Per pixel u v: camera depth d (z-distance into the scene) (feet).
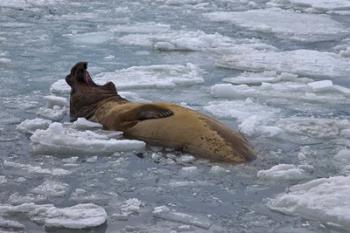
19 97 93.86
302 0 193.26
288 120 84.48
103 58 119.55
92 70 110.42
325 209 56.13
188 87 102.68
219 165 68.28
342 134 79.41
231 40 138.62
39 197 60.49
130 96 95.81
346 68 116.67
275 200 59.31
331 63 119.24
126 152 72.23
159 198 60.64
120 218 56.24
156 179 65.00
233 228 54.85
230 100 95.81
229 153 69.67
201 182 64.23
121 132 77.30
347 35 146.51
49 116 85.61
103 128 79.71
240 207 58.80
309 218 56.59
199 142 71.41
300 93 100.12
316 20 163.22
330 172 67.10
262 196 61.16
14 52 121.39
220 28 151.64
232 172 66.54
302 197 58.29
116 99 84.48
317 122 83.56
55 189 62.08
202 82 105.19
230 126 82.17
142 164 68.90
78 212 56.13
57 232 53.47
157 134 74.23
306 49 132.05
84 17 159.12
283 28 152.15
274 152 72.74
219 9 179.32
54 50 124.06
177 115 74.69
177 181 64.39
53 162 69.46
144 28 146.82
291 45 135.74
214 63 119.55
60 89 96.78
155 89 101.04
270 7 185.47
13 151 72.59
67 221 54.54
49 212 56.24
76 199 60.18
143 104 78.13
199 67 116.57
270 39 141.28
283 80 108.17
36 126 80.02
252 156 70.44
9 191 61.93
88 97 85.05
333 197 57.77
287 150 73.72
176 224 55.16
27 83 101.40
